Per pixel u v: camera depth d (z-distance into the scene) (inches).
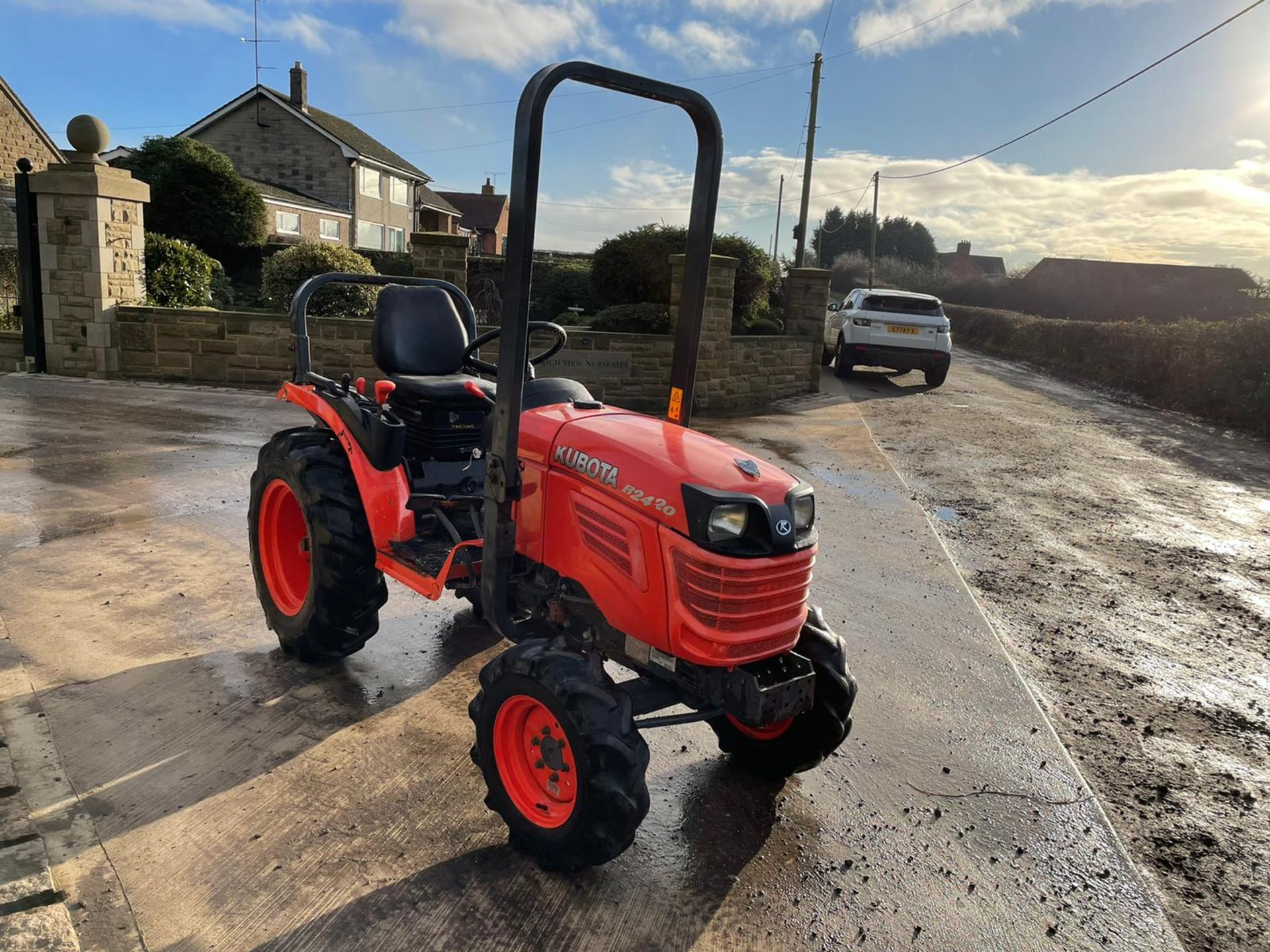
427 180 1424.7
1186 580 225.9
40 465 254.5
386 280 167.9
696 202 113.9
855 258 2198.6
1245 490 333.1
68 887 91.8
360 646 145.1
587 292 645.9
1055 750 137.9
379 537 135.9
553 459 107.8
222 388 424.8
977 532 259.9
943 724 143.6
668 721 102.0
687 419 120.3
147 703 129.8
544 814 101.0
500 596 109.3
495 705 102.4
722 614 92.8
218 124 1194.0
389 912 92.0
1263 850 116.2
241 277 818.2
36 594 164.4
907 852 110.0
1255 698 161.8
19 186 412.5
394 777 116.1
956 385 642.2
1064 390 652.7
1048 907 101.9
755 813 115.6
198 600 167.9
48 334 427.8
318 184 1200.2
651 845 107.3
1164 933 98.9
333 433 152.4
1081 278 1533.0
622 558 99.2
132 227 436.8
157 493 234.2
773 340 502.6
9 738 117.4
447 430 153.1
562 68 96.2
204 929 87.8
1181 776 133.6
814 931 94.7
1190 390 562.3
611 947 89.7
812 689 103.7
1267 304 990.4
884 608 192.2
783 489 99.0
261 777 114.1
